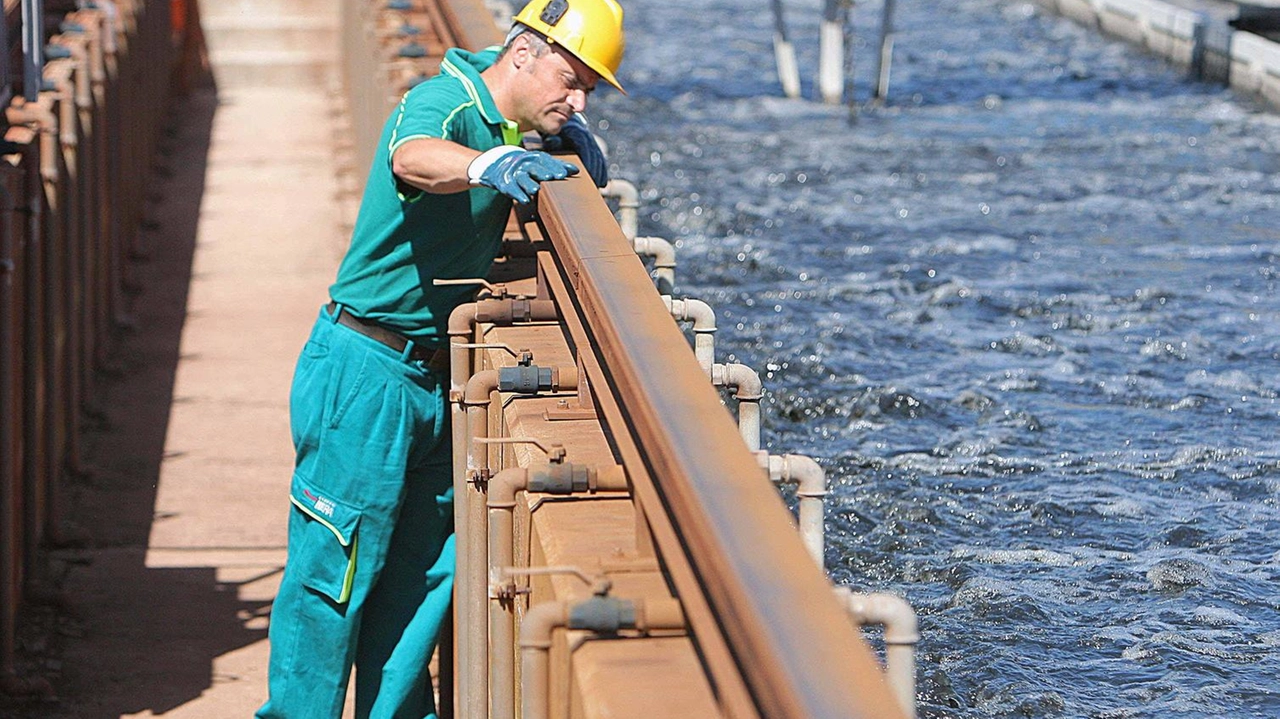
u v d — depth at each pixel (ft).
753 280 117.08
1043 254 124.88
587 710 32.24
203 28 236.63
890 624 31.22
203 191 183.52
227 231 168.35
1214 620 60.18
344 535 59.16
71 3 128.47
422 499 61.62
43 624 84.79
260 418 118.42
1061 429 83.46
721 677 28.32
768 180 156.66
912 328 103.65
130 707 76.33
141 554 94.63
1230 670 55.77
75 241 105.19
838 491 75.36
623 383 37.76
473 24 81.15
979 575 65.00
